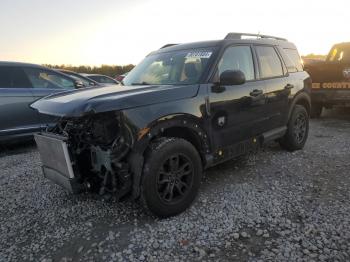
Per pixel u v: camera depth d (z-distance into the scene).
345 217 3.42
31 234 3.38
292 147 5.77
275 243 3.02
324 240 3.02
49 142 3.53
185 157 3.61
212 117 3.94
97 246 3.11
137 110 3.26
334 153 5.69
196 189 3.76
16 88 6.38
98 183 3.57
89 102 3.12
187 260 2.84
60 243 3.19
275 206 3.74
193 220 3.49
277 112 5.18
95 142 3.39
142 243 3.11
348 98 7.95
